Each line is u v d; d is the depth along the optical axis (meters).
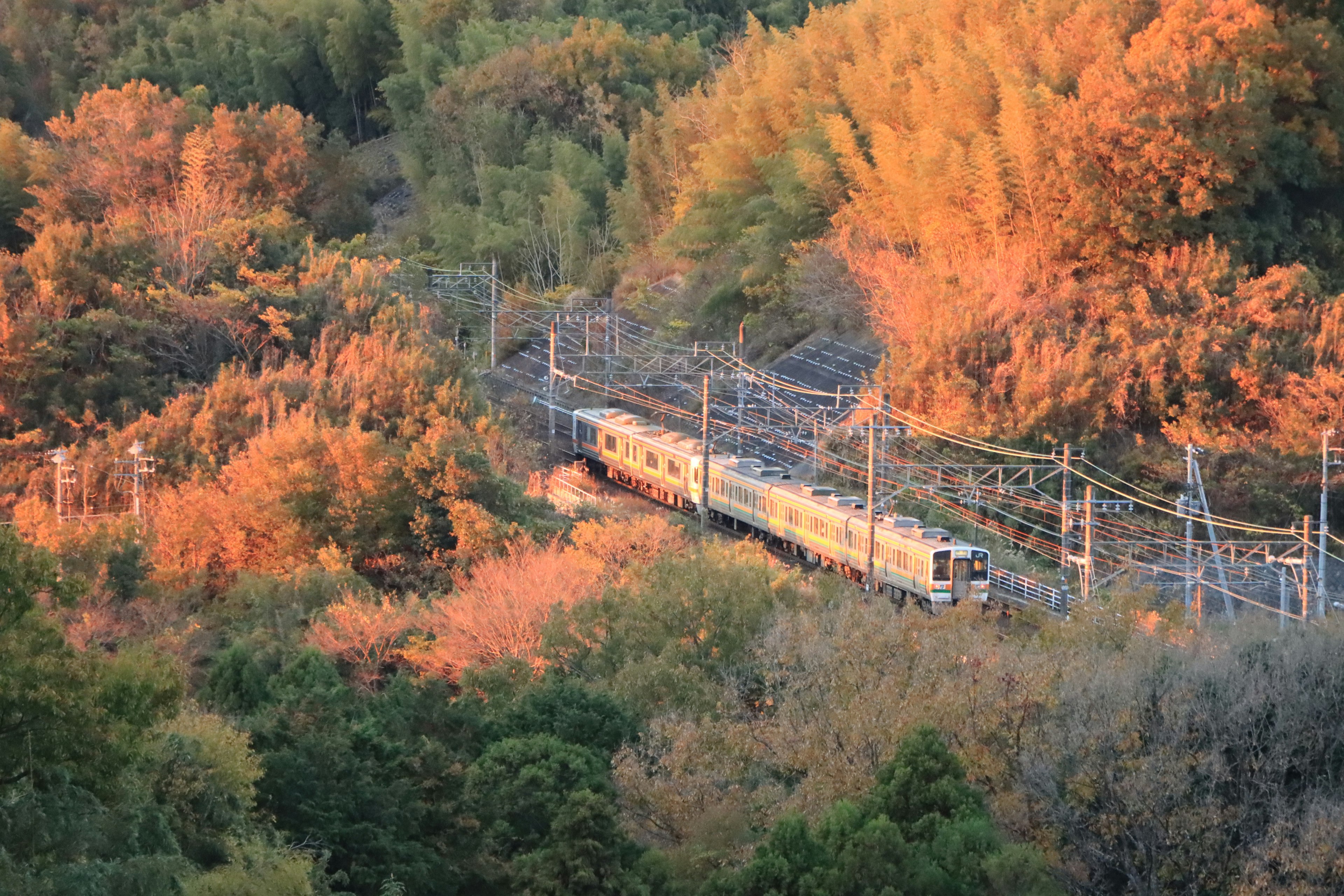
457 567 157.62
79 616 130.75
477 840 86.31
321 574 148.88
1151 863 88.62
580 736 101.94
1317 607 140.88
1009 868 78.75
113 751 63.56
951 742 94.69
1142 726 95.06
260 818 80.56
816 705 100.69
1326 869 84.69
